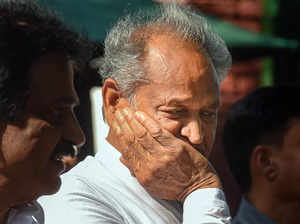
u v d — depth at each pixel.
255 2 14.16
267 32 14.04
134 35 4.72
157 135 4.48
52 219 4.40
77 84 4.06
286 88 5.61
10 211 3.61
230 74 14.41
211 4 13.84
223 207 4.50
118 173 4.63
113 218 4.47
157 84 4.52
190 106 4.50
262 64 14.59
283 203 5.43
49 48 3.21
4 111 3.04
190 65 4.52
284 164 5.42
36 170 3.14
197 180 4.54
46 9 3.43
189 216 4.45
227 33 12.93
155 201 4.65
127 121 4.59
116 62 4.74
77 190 4.46
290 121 5.45
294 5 14.10
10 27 3.13
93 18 10.32
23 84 3.08
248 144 5.57
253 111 5.59
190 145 4.55
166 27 4.69
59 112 3.22
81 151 9.92
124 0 10.91
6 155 3.07
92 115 9.59
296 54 13.66
